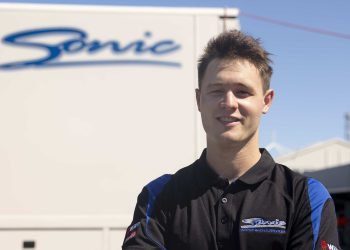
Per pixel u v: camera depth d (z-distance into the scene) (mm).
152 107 3920
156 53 3982
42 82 3881
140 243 1603
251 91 1592
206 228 1558
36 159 3809
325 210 1555
